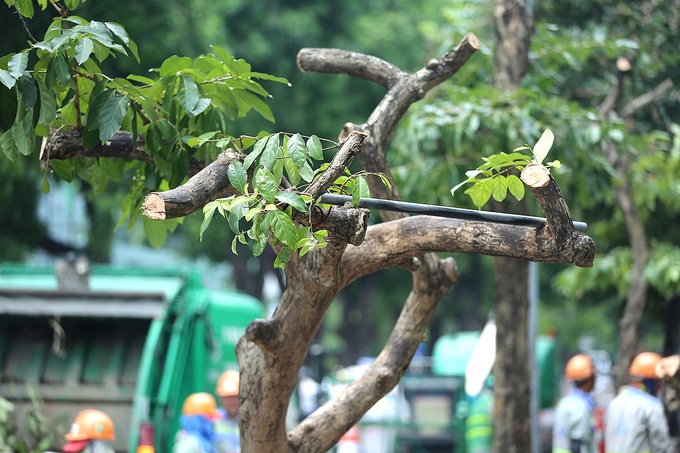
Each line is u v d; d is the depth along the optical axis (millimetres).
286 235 4418
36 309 13039
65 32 5098
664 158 13375
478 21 15156
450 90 10961
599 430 13297
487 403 19703
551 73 12352
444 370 25609
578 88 14297
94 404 13383
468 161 10422
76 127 5680
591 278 14359
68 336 13680
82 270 13703
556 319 42344
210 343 15188
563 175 10109
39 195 22297
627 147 11031
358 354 37500
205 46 21469
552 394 27062
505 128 10078
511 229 5020
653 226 15281
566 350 47625
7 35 14000
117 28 5207
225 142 5293
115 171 6191
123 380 13430
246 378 5883
